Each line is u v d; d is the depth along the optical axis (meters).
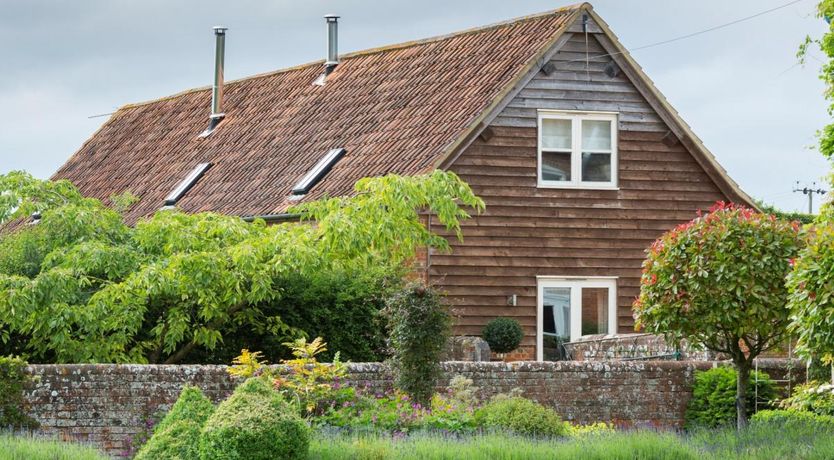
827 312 17.05
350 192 31.66
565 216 32.59
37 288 23.58
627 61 33.09
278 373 21.30
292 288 26.59
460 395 21.41
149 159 44.59
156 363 25.50
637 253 33.19
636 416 23.86
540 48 32.28
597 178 33.06
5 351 24.83
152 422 20.77
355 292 27.03
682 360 26.64
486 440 17.62
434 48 37.06
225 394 21.20
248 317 25.88
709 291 20.64
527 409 20.22
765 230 20.70
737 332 20.77
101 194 44.31
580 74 32.84
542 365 23.50
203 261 24.23
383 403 20.94
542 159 32.53
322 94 39.56
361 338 27.03
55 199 26.98
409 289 21.84
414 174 30.64
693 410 23.97
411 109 34.28
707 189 33.91
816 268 17.16
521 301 32.03
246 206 34.97
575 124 32.84
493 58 33.78
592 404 23.69
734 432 19.05
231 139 41.06
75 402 20.52
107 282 24.64
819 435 18.05
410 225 26.39
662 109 33.44
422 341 21.61
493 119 31.95
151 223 26.03
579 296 32.69
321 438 17.81
